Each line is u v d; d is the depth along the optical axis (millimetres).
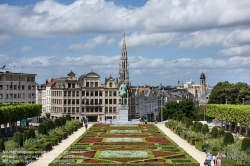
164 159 73062
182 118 153875
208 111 167250
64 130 123875
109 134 116375
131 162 68750
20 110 142375
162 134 117625
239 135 120812
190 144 101125
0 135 129500
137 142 97188
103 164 66500
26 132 90688
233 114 134250
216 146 86625
